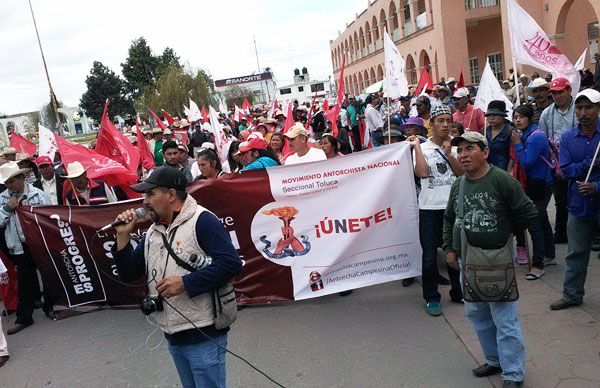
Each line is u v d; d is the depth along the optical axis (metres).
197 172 9.13
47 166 7.75
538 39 7.05
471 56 31.95
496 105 5.86
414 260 5.83
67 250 6.25
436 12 28.67
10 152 10.05
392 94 7.68
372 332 5.05
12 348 5.80
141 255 3.28
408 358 4.48
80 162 6.63
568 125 6.09
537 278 5.76
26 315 6.31
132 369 4.95
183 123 21.09
